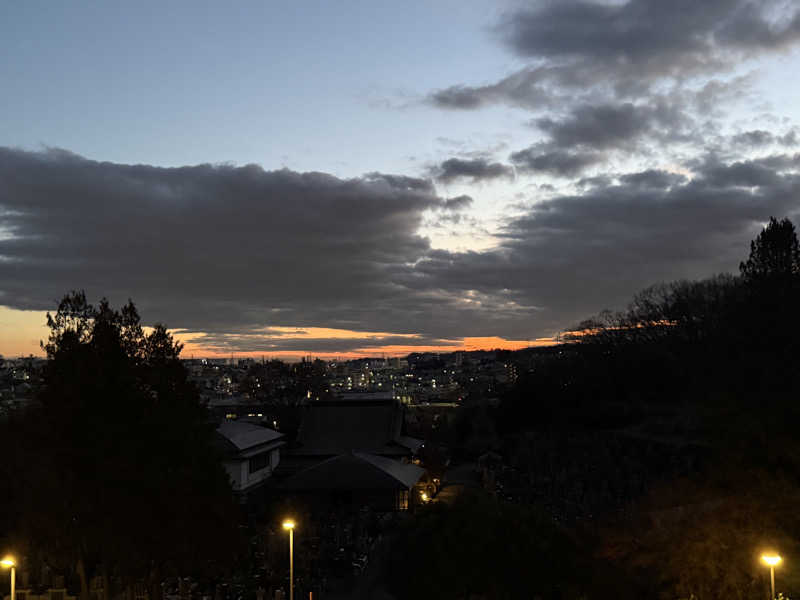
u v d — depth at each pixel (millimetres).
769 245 75375
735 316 70438
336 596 30781
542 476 57781
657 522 29062
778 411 28234
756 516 25609
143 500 25188
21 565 30016
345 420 70125
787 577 23297
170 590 31031
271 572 32906
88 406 25406
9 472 29016
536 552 24719
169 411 27281
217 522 27641
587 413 84250
